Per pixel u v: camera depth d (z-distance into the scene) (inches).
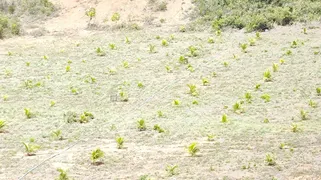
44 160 1438.2
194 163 1390.3
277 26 2972.4
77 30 3149.6
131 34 3014.3
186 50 2662.4
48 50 2785.4
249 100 1957.4
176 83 2226.9
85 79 2305.6
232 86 2148.1
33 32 3115.2
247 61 2455.7
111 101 2041.1
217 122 1738.4
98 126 1734.7
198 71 2362.2
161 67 2438.5
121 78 2310.5
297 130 1625.2
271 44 2691.9
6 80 2319.1
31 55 2701.8
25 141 1588.3
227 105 1929.1
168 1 3339.1
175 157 1441.9
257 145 1512.1
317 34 2812.5
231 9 3176.7
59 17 3324.3
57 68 2471.7
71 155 1480.1
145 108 1950.1
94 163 1413.6
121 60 2561.5
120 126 1727.4
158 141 1578.5
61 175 1294.3
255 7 3171.8
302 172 1309.1
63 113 1882.4
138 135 1636.3
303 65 2343.8
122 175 1323.8
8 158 1456.7
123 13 3284.9
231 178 1277.1
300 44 2637.8
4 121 1729.8
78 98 2084.2
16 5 3444.9
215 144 1530.5
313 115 1788.9
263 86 2121.1
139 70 2409.0
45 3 3437.5
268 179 1267.2
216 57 2544.3
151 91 2139.5
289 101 1943.9
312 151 1451.8
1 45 2918.3
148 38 2910.9
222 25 3011.8
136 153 1485.0
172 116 1833.2
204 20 3117.6
